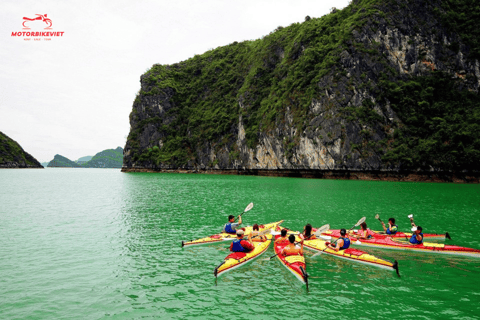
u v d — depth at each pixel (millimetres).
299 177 70500
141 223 18344
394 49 66375
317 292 8703
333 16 75812
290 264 10203
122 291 8805
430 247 12156
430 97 62875
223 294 8617
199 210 22922
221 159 96500
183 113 118312
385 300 8211
